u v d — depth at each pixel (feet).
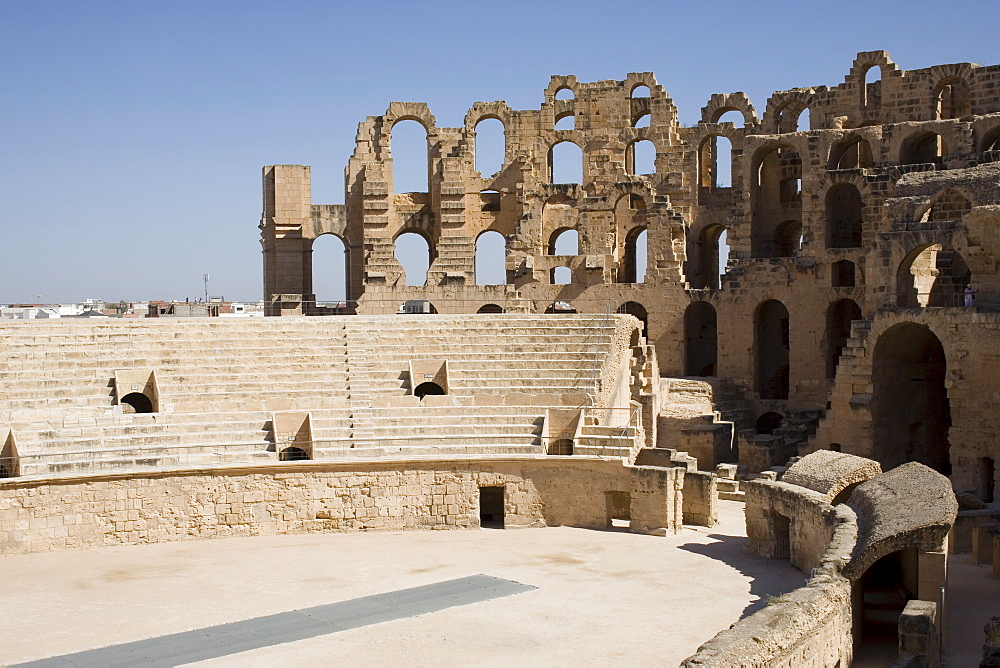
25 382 173.47
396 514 170.91
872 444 196.85
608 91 283.38
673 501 166.81
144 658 109.40
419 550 156.46
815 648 99.60
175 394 181.47
